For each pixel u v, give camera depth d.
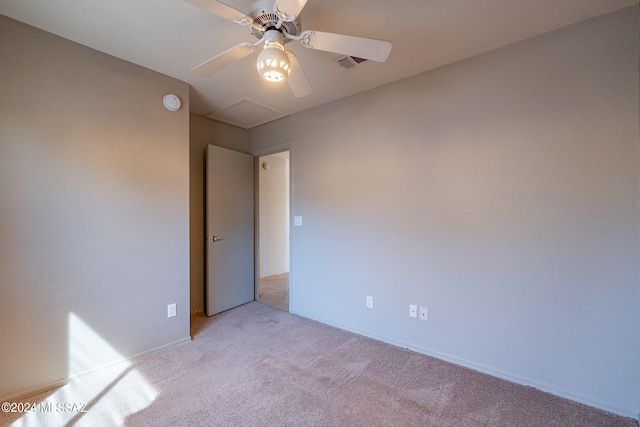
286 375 2.01
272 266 5.48
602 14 1.66
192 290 3.28
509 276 1.96
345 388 1.86
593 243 1.69
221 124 3.58
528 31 1.82
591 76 1.69
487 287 2.04
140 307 2.25
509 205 1.96
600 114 1.67
